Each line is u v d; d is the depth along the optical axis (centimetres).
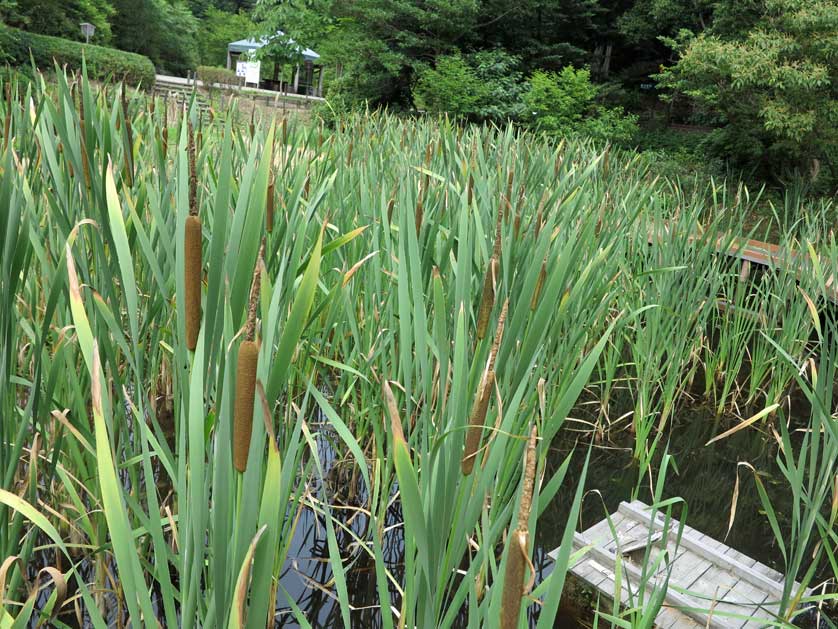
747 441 429
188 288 114
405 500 107
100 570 212
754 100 1215
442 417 147
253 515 105
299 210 221
